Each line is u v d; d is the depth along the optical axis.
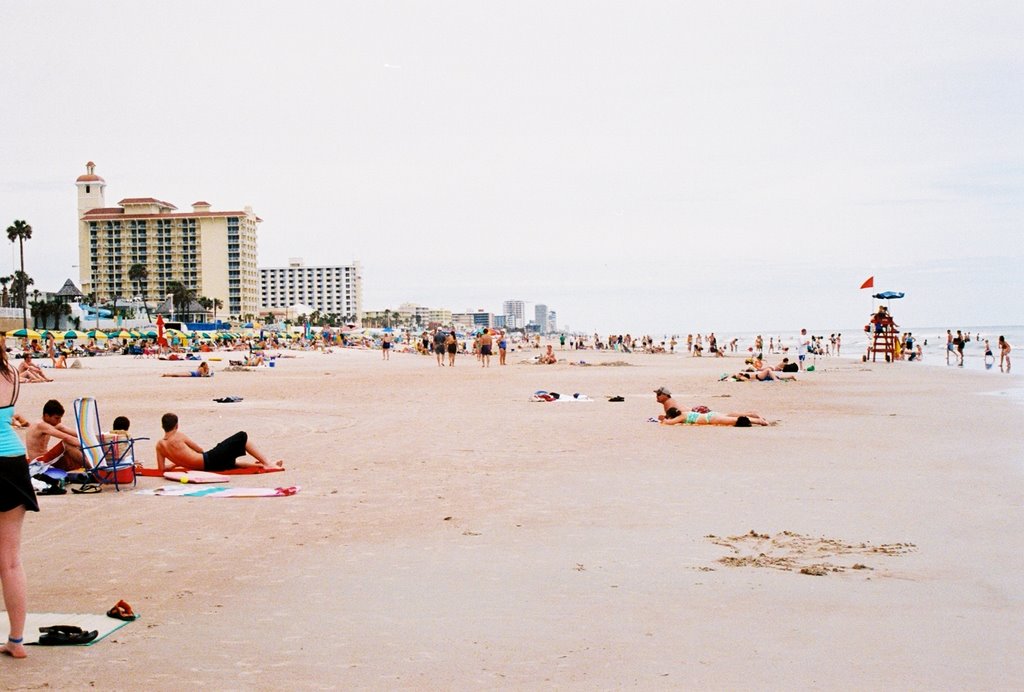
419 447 14.91
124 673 4.73
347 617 5.72
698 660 4.86
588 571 6.89
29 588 6.50
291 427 18.38
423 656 4.96
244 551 7.66
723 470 12.13
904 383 33.16
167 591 6.39
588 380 36.81
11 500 4.98
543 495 10.34
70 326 131.25
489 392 29.52
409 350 106.94
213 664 4.86
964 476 11.50
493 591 6.33
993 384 32.28
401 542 7.98
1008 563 7.02
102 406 24.20
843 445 14.79
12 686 4.54
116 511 9.52
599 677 4.62
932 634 5.27
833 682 4.51
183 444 12.15
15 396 5.23
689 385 32.50
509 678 4.61
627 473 11.94
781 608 5.83
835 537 8.02
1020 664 4.76
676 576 6.71
